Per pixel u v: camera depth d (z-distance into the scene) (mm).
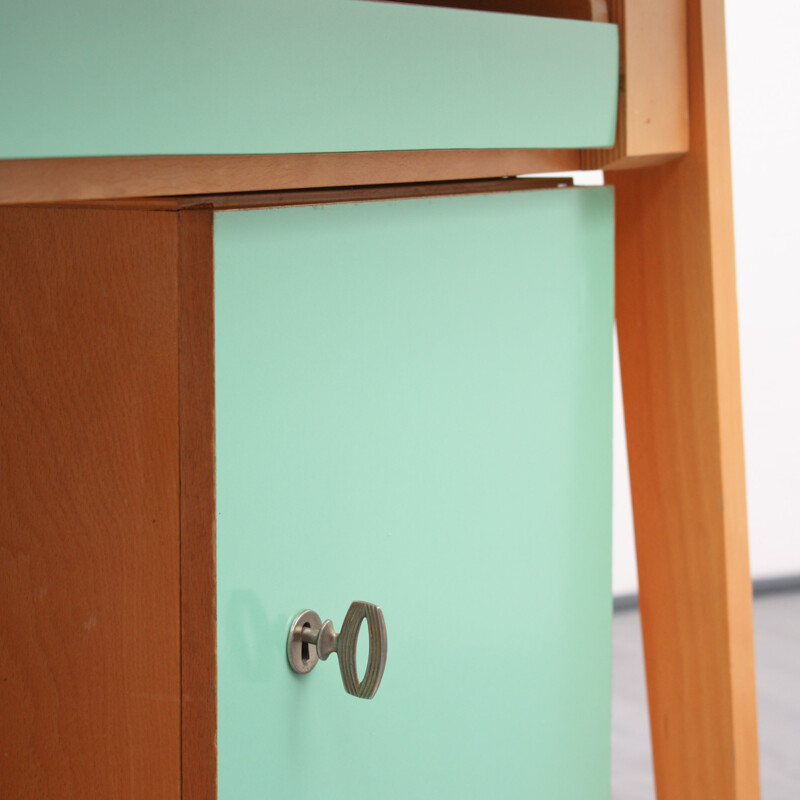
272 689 496
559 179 699
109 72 429
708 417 719
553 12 681
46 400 504
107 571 495
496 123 593
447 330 585
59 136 418
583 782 731
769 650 1883
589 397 697
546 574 679
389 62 534
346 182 542
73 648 515
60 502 507
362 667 549
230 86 470
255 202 489
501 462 634
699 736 763
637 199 755
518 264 630
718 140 690
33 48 407
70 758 525
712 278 699
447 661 609
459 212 585
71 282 486
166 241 452
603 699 741
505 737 660
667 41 673
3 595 537
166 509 470
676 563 766
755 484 2238
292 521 499
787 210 2199
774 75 2174
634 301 773
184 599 468
